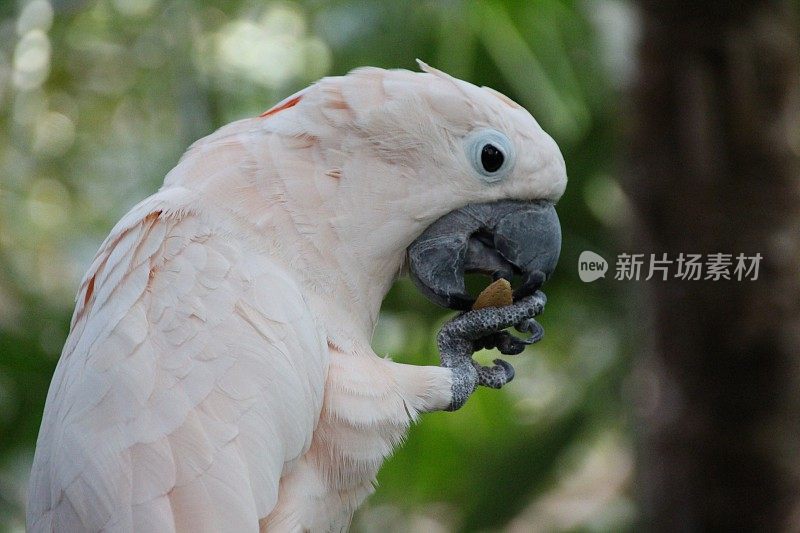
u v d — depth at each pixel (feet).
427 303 35.40
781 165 27.68
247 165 20.51
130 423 17.65
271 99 41.63
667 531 30.04
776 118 27.68
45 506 18.70
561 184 21.98
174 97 43.47
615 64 34.83
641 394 31.35
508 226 21.56
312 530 19.85
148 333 18.47
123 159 49.08
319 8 39.88
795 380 28.45
